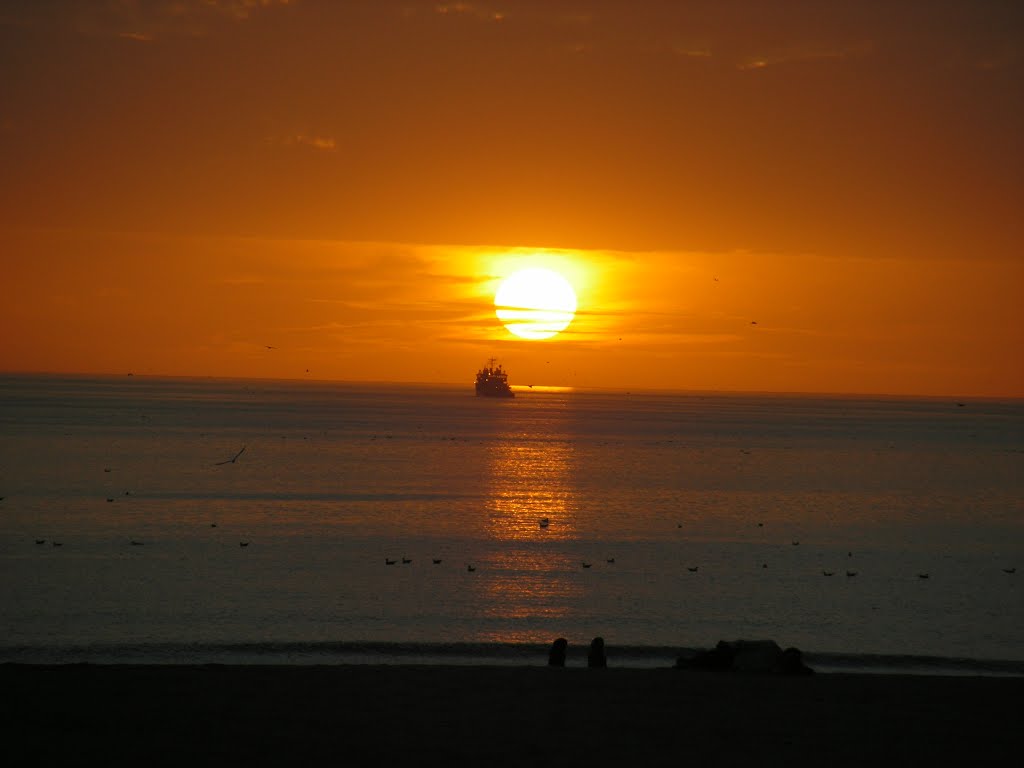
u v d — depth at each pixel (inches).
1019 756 807.7
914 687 1064.2
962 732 874.1
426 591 2765.7
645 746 812.6
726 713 926.4
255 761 751.7
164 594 2640.3
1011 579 3137.3
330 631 2253.9
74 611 2413.9
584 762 767.1
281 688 992.2
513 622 2399.1
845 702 981.8
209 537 3671.3
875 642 2269.9
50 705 900.0
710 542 3850.9
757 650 1229.1
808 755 799.7
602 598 2733.8
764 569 3260.3
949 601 2770.7
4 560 3112.7
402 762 756.6
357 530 3934.5
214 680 1023.6
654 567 3250.5
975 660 1999.3
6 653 1991.9
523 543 3703.3
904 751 815.1
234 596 2635.3
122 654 1995.6
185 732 823.1
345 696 963.3
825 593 2866.6
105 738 802.8
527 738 828.0
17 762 741.3
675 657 2031.3
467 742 812.0
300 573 2994.6
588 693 1003.3
